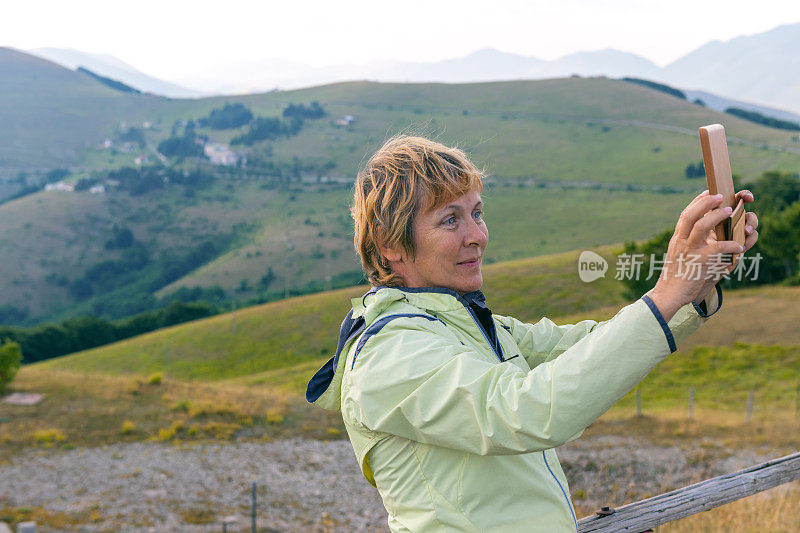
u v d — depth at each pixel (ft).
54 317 506.48
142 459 71.67
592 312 169.17
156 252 589.32
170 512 57.06
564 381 2.99
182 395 98.58
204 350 236.02
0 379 95.66
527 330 5.00
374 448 3.89
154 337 259.19
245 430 84.12
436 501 3.62
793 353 121.08
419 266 3.97
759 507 23.11
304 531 53.36
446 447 3.41
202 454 73.92
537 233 461.37
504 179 584.40
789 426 77.15
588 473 59.36
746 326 136.77
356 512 57.77
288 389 153.99
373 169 4.10
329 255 516.73
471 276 4.01
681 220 3.02
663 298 3.00
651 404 102.22
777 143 548.31
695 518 22.20
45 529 52.39
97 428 82.07
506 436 3.12
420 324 3.72
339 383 4.13
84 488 62.39
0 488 61.21
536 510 3.68
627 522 5.56
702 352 129.59
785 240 153.89
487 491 3.59
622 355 2.97
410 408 3.39
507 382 3.22
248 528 53.57
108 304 504.84
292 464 71.31
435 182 3.80
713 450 66.23
